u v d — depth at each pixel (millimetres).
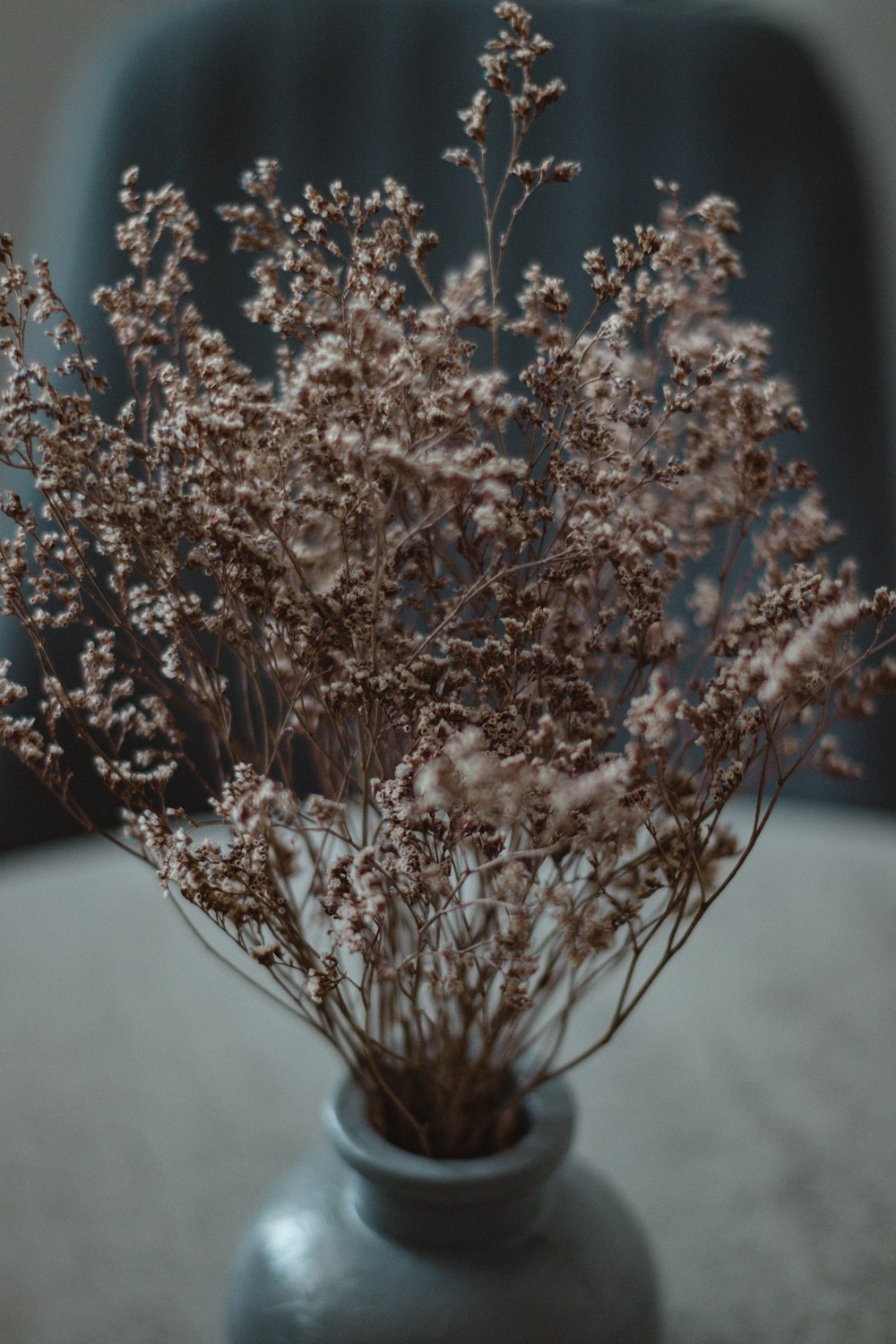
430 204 1191
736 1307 675
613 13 1221
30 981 860
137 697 869
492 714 480
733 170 1202
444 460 464
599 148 1203
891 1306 675
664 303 510
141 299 507
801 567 497
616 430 515
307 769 639
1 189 1549
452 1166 524
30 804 996
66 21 1513
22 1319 674
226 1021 837
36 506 875
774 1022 835
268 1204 572
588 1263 544
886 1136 762
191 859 479
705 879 531
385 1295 527
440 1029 536
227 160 1131
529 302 512
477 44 1197
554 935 521
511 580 496
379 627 507
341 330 486
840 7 1513
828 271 1180
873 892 990
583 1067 805
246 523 490
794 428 512
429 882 471
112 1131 764
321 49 1167
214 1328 675
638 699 462
